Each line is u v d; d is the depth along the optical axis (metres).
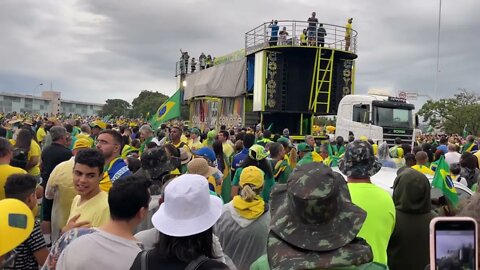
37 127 16.92
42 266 3.20
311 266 1.84
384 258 3.06
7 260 2.42
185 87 33.59
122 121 27.80
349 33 22.47
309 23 21.66
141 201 2.66
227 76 26.12
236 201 3.87
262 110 21.55
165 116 13.49
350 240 1.89
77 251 2.51
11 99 90.31
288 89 22.20
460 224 1.70
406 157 7.73
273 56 21.72
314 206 1.89
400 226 3.33
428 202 3.34
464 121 46.91
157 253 2.14
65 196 4.63
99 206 3.56
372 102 19.31
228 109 26.77
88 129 13.00
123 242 2.57
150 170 4.12
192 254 2.12
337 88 22.77
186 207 2.22
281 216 2.01
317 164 2.03
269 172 6.00
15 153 6.07
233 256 3.83
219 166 7.13
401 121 19.52
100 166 3.64
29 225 2.12
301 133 22.11
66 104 109.44
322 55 22.05
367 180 3.34
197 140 11.74
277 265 1.89
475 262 1.69
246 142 8.46
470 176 7.14
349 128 20.08
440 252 1.69
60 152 6.46
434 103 50.53
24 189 3.42
